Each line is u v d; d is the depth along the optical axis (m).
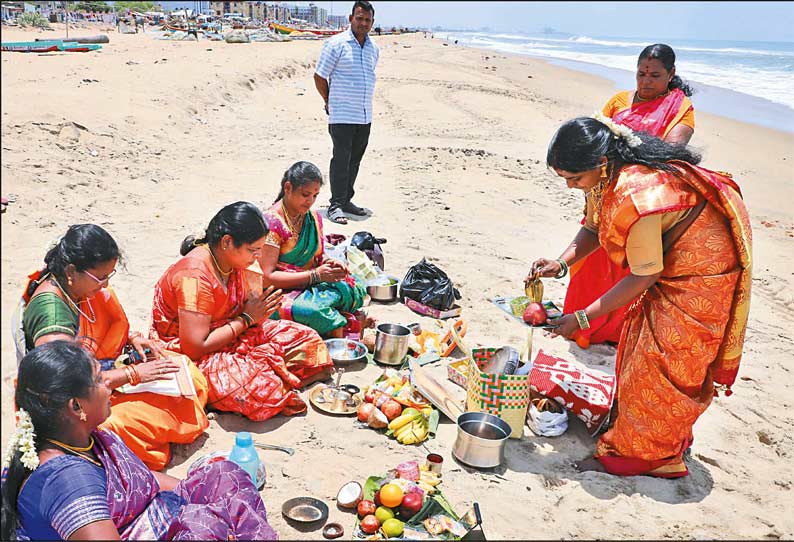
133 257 6.61
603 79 28.08
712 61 34.75
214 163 10.77
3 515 2.45
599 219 3.86
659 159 3.58
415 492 3.36
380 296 6.20
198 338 4.12
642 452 3.83
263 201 8.84
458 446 3.93
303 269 5.32
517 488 3.71
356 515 3.41
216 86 16.91
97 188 8.62
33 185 8.05
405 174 10.90
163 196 8.77
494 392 4.09
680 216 3.55
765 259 7.79
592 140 3.54
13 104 10.84
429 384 4.38
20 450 2.45
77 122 10.73
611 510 3.57
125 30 42.56
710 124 16.27
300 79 23.30
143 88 14.67
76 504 2.43
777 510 3.64
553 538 3.33
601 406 4.22
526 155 12.77
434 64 30.56
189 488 3.07
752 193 10.59
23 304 3.45
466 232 8.22
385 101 18.77
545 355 4.84
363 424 4.24
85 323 3.60
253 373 4.21
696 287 3.54
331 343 5.07
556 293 6.52
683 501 3.68
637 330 3.89
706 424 4.50
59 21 45.16
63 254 3.32
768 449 4.24
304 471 3.73
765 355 5.53
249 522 2.83
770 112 18.34
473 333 5.63
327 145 12.78
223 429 4.09
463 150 12.54
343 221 8.25
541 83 25.47
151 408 3.64
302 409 4.34
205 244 4.27
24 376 2.48
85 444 2.64
